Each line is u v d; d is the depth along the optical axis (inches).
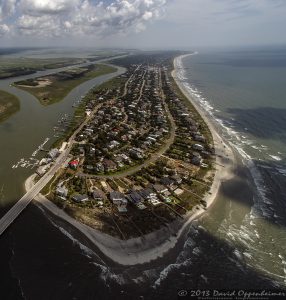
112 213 3740.2
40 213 3705.7
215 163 5196.9
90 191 4188.0
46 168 4815.5
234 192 4352.9
